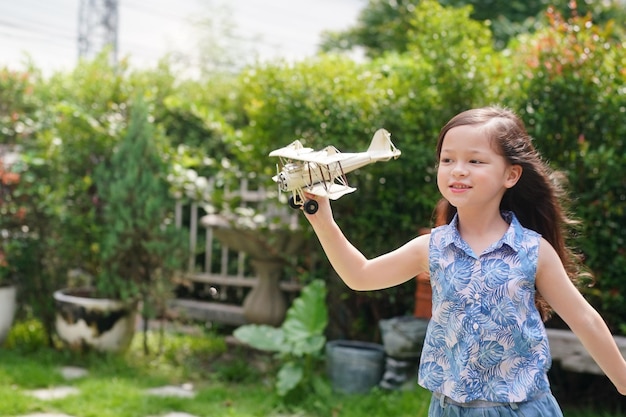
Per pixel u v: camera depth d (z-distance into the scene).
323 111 4.92
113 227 5.20
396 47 11.02
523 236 1.89
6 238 5.73
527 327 1.82
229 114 6.94
